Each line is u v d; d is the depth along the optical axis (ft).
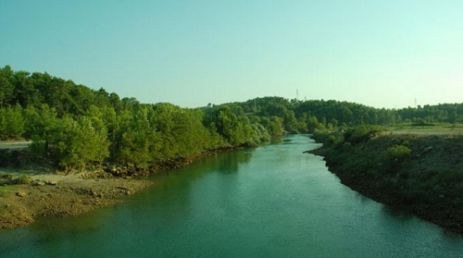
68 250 106.52
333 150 281.54
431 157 148.46
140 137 233.14
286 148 392.88
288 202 151.53
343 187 175.63
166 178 216.54
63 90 383.86
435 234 106.32
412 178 141.49
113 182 192.24
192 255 101.30
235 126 413.59
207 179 210.59
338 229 117.08
